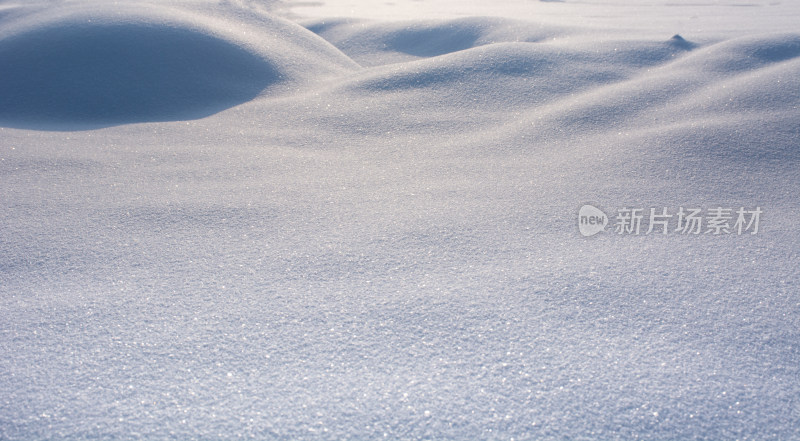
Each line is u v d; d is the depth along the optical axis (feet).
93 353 4.76
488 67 15.70
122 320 5.24
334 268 6.24
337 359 4.68
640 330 5.12
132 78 14.97
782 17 33.35
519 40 22.74
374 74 15.85
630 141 10.66
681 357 4.75
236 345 4.86
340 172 9.83
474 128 12.35
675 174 9.16
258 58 17.02
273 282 5.95
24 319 5.28
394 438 3.87
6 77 14.79
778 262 6.44
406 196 8.53
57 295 5.72
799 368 4.66
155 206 8.14
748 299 5.66
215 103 14.80
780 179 9.00
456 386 4.36
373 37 25.49
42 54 15.47
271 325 5.15
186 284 5.92
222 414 4.08
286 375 4.49
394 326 5.12
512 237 7.04
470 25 24.84
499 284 5.86
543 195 8.44
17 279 6.08
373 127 12.51
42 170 9.75
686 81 14.11
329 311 5.37
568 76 15.48
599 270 6.18
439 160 10.37
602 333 5.06
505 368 4.57
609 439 3.89
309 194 8.68
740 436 3.96
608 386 4.38
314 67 17.89
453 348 4.82
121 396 4.26
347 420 4.02
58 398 4.24
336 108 13.67
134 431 3.92
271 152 11.04
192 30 17.08
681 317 5.33
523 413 4.10
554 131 11.62
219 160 10.51
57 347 4.85
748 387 4.42
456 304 5.48
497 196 8.43
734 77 14.24
